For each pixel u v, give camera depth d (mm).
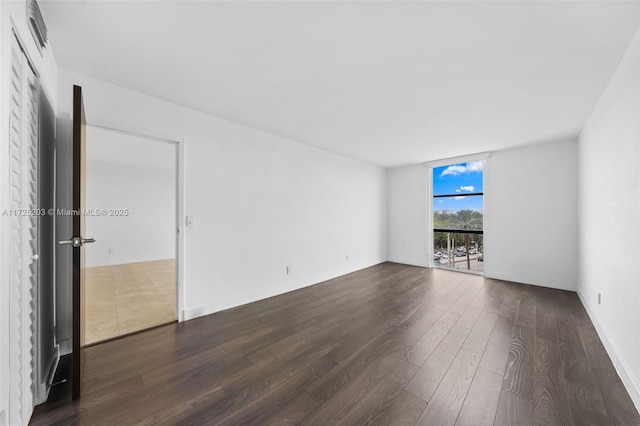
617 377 1759
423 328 2525
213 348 2150
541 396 1567
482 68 1993
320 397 1566
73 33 1619
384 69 2021
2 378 1009
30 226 1365
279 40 1700
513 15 1457
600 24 1516
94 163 5840
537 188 4023
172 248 6957
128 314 2861
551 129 3324
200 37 1674
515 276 4230
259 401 1532
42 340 1634
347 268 4906
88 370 1842
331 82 2227
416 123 3152
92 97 2162
